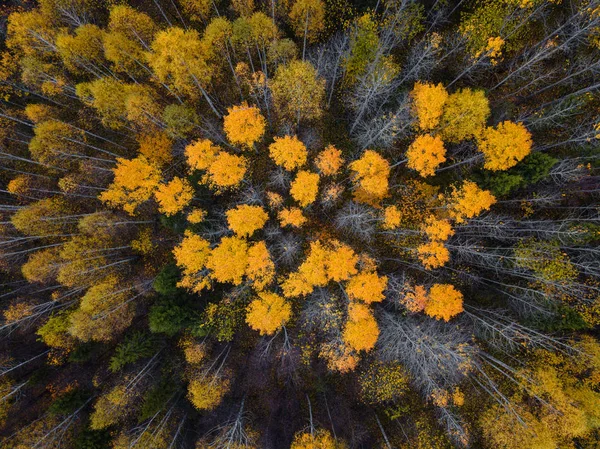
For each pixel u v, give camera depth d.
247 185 28.91
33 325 29.64
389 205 26.83
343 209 28.27
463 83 29.02
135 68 28.94
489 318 25.80
